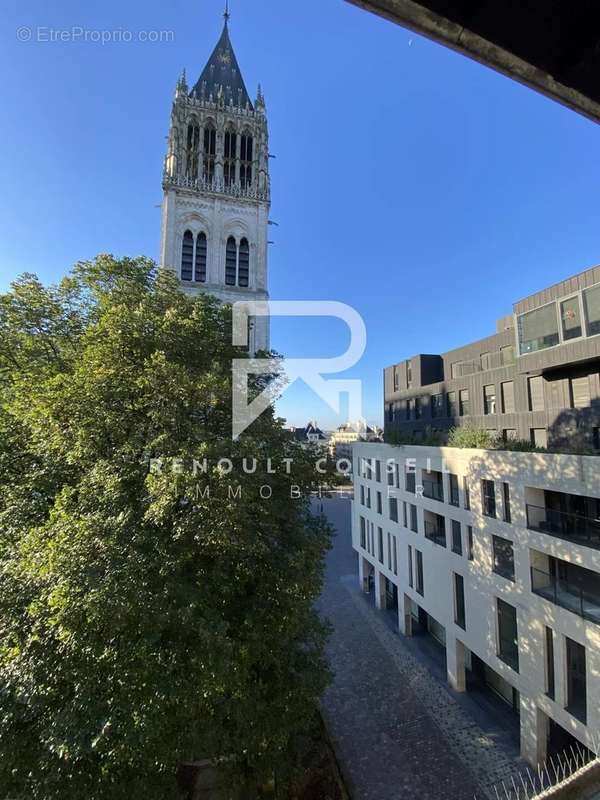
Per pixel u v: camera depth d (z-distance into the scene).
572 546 12.22
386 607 26.89
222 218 42.53
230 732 10.40
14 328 13.43
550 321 19.70
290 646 11.74
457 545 18.34
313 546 11.38
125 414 10.79
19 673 7.87
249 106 46.19
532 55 2.22
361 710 16.77
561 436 20.02
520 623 14.15
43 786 7.95
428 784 13.18
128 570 8.12
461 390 30.88
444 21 2.08
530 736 13.72
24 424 11.36
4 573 9.21
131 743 7.68
